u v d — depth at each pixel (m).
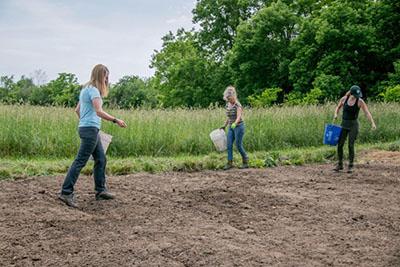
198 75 46.12
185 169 10.72
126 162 10.67
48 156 12.02
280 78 40.22
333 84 32.19
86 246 5.20
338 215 6.96
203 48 48.59
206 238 5.60
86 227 5.88
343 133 10.95
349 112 10.84
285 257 5.07
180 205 7.22
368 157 13.99
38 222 6.00
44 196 7.35
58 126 12.60
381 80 35.50
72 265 4.67
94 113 6.86
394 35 35.72
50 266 4.63
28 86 62.72
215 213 6.84
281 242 5.60
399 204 7.81
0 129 12.02
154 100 58.44
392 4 35.00
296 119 16.78
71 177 6.83
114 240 5.42
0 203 6.83
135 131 13.23
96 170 7.27
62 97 42.12
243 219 6.58
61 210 6.58
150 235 5.64
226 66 43.72
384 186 9.34
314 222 6.55
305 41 37.34
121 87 60.12
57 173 9.52
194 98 45.12
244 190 8.47
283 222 6.49
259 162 11.73
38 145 12.00
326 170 11.22
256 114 16.58
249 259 4.95
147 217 6.46
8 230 5.64
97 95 6.75
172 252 5.08
